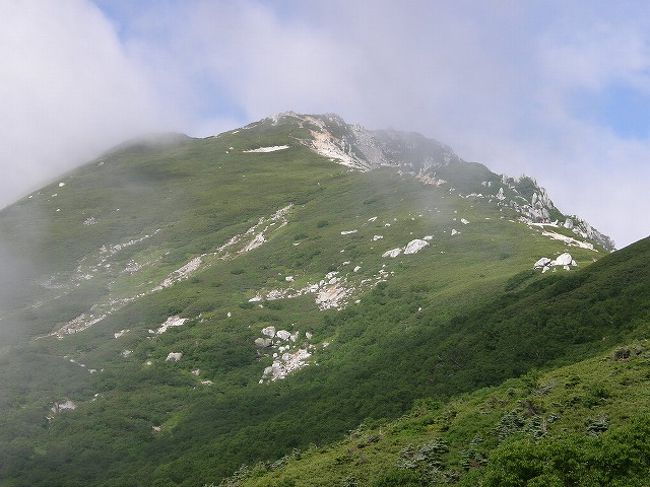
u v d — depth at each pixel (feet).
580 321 173.47
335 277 325.83
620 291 181.78
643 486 88.84
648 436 95.45
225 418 214.48
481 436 123.13
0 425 218.79
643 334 151.84
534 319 183.32
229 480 152.46
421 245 322.96
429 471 116.67
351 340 249.96
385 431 145.69
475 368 169.89
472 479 107.24
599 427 108.88
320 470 132.67
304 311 299.38
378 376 196.13
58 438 214.69
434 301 246.47
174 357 273.75
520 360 165.78
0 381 254.06
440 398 161.07
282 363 254.47
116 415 227.61
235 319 298.15
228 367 261.44
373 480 119.03
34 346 296.51
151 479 173.06
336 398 191.72
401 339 223.30
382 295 278.87
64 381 258.57
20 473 188.34
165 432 217.15
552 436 111.55
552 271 238.07
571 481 93.66
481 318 205.46
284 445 168.35
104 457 200.54
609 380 127.54
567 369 144.25
